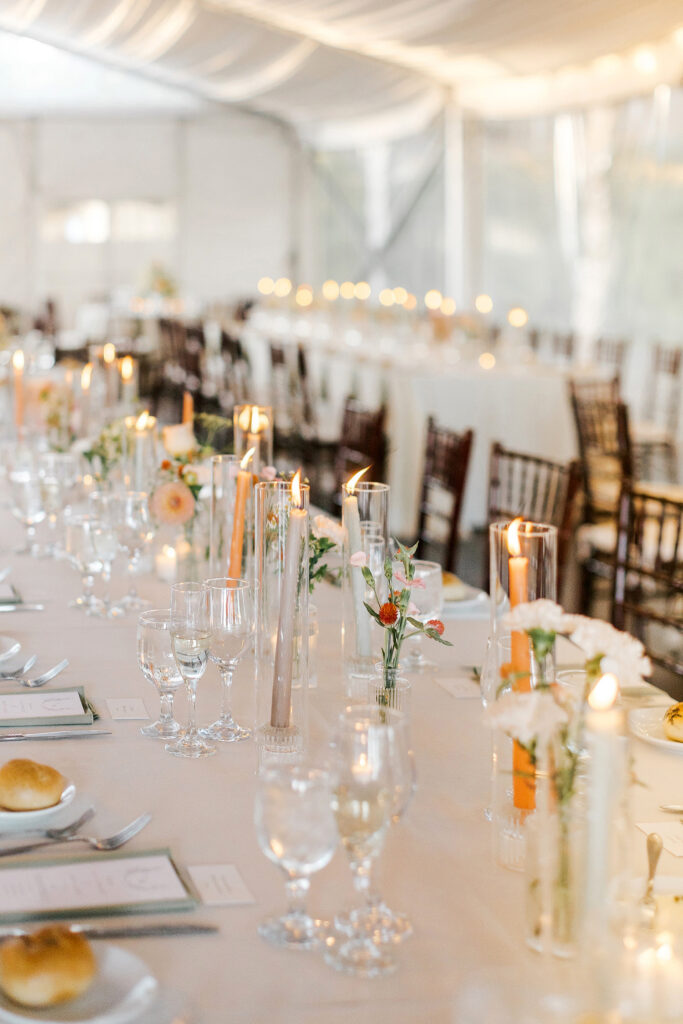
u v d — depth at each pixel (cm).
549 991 104
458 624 243
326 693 192
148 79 1309
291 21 923
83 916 121
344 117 1248
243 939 120
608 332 854
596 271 869
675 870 139
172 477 264
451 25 791
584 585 529
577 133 884
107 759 165
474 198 1030
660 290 793
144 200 1418
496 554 149
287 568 157
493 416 636
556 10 699
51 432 398
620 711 106
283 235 1448
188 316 1129
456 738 177
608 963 104
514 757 135
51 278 1411
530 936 116
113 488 325
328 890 131
